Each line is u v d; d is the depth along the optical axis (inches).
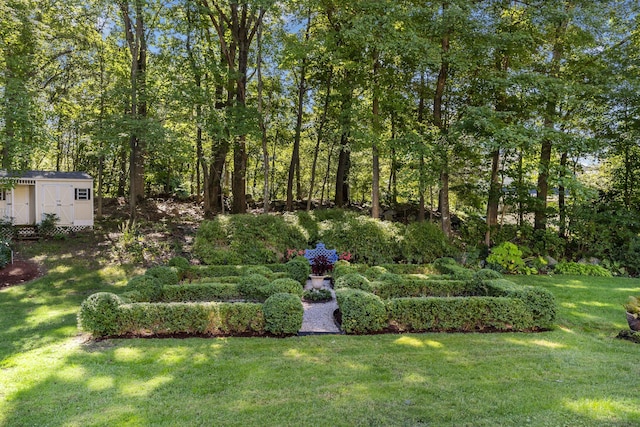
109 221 591.5
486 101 483.8
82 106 597.6
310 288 331.9
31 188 558.6
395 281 281.9
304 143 778.8
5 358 180.7
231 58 557.6
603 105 518.9
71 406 138.6
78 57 571.8
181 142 476.4
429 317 226.4
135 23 546.6
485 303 230.2
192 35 557.6
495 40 429.4
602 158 575.5
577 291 344.5
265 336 212.5
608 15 488.4
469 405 138.4
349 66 444.5
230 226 435.5
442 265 362.0
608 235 499.2
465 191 545.3
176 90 473.1
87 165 797.2
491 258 451.5
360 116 466.0
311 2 462.9
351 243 441.1
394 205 693.3
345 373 165.8
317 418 130.1
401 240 446.0
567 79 495.8
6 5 420.5
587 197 458.0
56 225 534.3
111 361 177.0
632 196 578.2
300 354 186.9
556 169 467.2
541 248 505.7
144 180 716.0
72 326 231.3
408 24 438.9
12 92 387.5
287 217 475.5
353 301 221.3
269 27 577.0
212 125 475.2
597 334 230.2
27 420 129.5
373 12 410.0
